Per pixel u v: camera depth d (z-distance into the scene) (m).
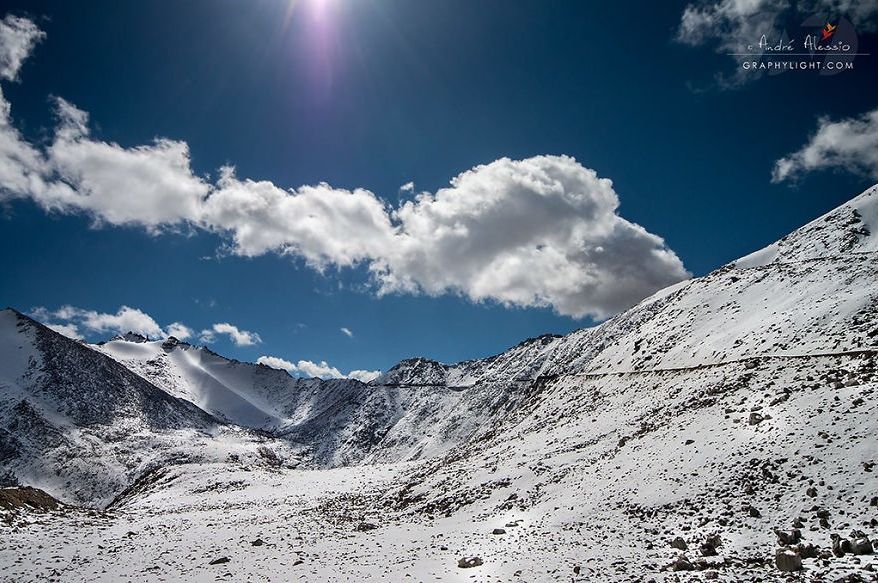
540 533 20.36
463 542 21.34
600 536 18.19
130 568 19.97
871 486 15.24
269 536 27.05
